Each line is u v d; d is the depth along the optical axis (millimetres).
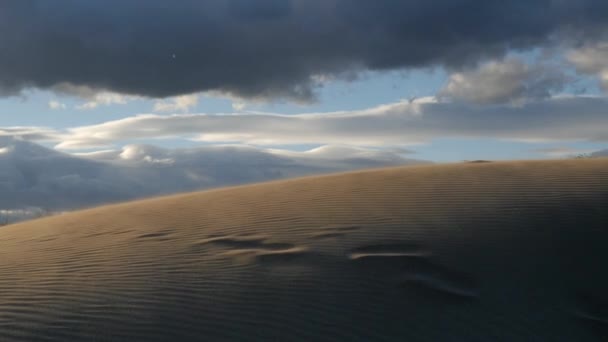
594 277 8641
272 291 7906
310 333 7066
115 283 8250
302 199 12312
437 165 15211
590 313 7906
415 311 7570
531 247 9273
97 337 6902
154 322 7191
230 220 11172
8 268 9164
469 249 9203
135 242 10188
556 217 10305
